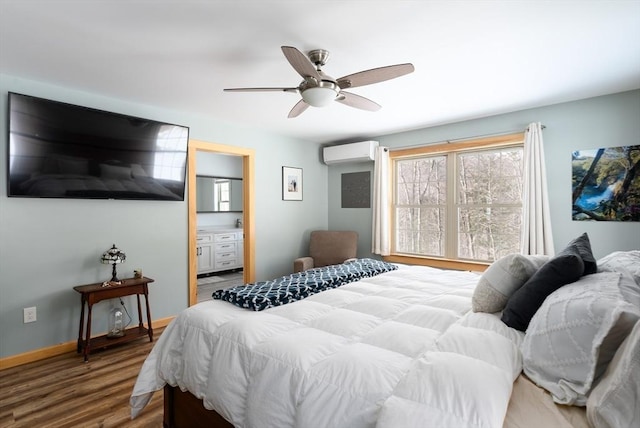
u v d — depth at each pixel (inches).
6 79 100.7
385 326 57.0
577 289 46.2
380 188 178.2
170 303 139.5
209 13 69.9
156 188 131.6
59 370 99.6
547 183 130.9
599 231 120.1
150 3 66.2
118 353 112.1
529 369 42.4
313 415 41.3
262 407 46.6
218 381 54.4
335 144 205.8
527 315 53.1
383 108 135.4
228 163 266.8
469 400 33.7
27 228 105.4
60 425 74.0
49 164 106.4
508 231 147.2
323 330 57.6
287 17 71.7
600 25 75.2
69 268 113.3
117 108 123.0
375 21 73.5
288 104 129.6
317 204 204.1
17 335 103.7
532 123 131.0
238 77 103.4
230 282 220.2
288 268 186.5
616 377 31.9
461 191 160.1
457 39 81.4
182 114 140.5
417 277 97.6
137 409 70.4
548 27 76.0
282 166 183.2
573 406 36.1
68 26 74.3
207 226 254.8
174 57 89.9
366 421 37.9
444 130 160.1
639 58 91.6
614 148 117.3
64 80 105.4
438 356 41.8
